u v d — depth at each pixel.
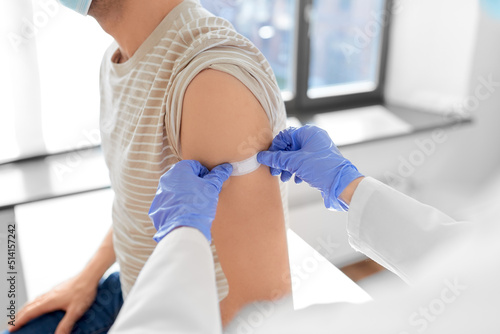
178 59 0.73
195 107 0.69
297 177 0.82
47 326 1.02
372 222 0.66
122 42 0.83
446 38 2.28
